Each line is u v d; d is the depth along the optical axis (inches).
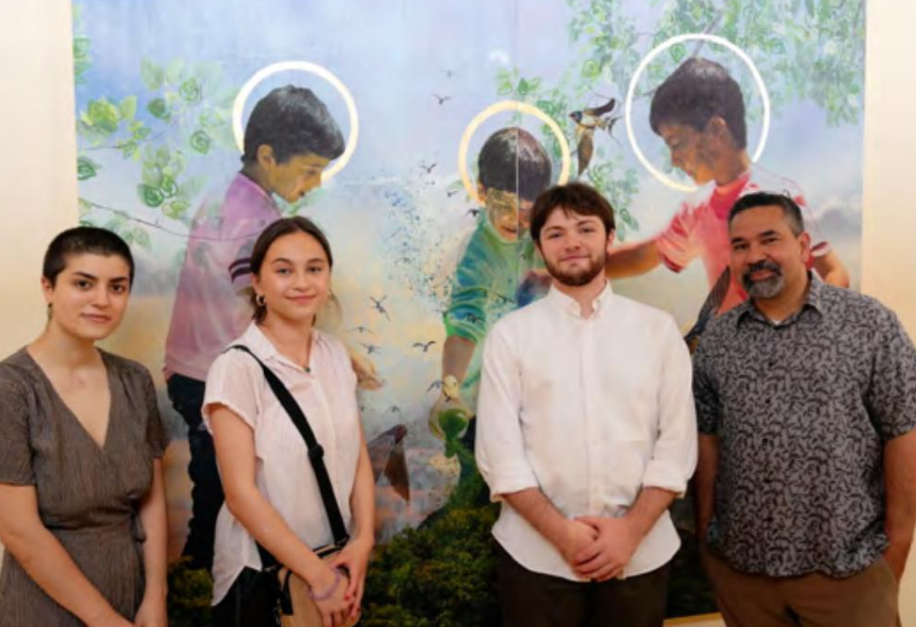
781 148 81.5
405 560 74.9
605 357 63.8
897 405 61.6
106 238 56.6
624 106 77.9
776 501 62.9
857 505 62.4
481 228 75.6
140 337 69.5
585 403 62.9
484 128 75.2
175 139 69.4
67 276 54.9
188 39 69.2
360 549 60.1
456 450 75.8
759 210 63.6
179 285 70.0
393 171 73.5
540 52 76.0
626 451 62.7
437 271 74.9
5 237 67.6
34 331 68.6
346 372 64.7
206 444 70.7
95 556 55.9
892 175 84.1
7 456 52.2
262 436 57.9
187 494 70.4
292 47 71.1
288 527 57.4
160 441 63.8
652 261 78.8
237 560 58.4
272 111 70.9
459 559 76.0
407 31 73.2
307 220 62.7
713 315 80.5
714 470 69.2
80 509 54.9
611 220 64.9
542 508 60.9
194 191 69.9
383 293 73.9
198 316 70.4
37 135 67.6
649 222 78.7
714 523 68.4
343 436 61.2
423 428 75.1
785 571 63.0
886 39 83.6
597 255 63.4
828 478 61.6
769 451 62.9
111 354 63.0
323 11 71.5
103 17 67.7
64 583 53.1
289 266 59.9
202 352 70.5
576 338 64.2
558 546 60.7
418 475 75.1
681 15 78.7
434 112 74.1
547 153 76.6
